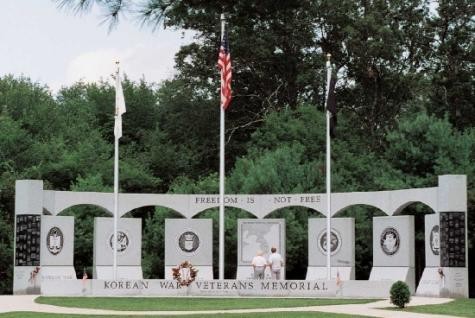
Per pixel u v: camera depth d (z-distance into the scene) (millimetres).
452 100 70125
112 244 48375
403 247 44781
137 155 76000
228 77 42750
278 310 30547
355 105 76250
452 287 40500
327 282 39750
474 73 70750
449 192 40969
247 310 30781
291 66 73438
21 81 74438
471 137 60438
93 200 47344
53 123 71938
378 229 46094
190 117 77500
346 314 28328
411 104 73000
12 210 59875
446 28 72500
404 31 72812
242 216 59500
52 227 45938
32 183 44375
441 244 41062
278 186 58688
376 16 70062
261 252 45469
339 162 63750
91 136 74062
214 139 76000
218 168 75875
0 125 65625
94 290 40219
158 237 61469
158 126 80438
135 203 48250
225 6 26172
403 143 59438
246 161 63375
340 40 74125
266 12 27078
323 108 74625
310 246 48406
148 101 82688
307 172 60906
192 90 77812
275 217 58312
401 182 57156
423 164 58656
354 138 70000
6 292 57375
